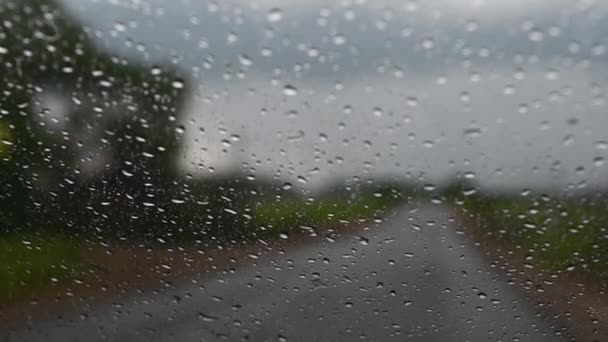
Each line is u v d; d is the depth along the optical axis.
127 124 2.89
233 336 2.83
